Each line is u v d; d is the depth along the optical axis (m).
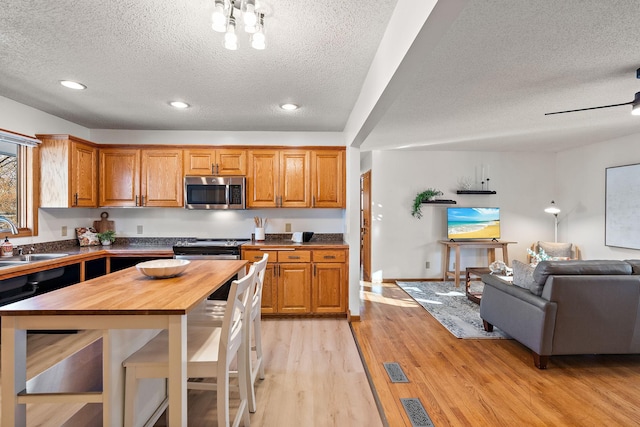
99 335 3.21
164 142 4.24
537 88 2.89
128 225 4.29
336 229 4.46
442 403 2.15
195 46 2.13
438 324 3.65
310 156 4.08
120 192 3.96
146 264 2.15
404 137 4.73
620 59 2.35
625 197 4.64
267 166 4.07
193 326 2.06
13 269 2.52
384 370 2.60
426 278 5.86
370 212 5.91
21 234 3.24
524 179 5.93
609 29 1.95
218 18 1.52
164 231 4.33
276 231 4.43
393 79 1.83
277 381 2.43
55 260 2.91
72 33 1.97
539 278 2.62
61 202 3.42
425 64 2.42
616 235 4.79
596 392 2.29
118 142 4.18
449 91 2.95
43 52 2.21
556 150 5.81
